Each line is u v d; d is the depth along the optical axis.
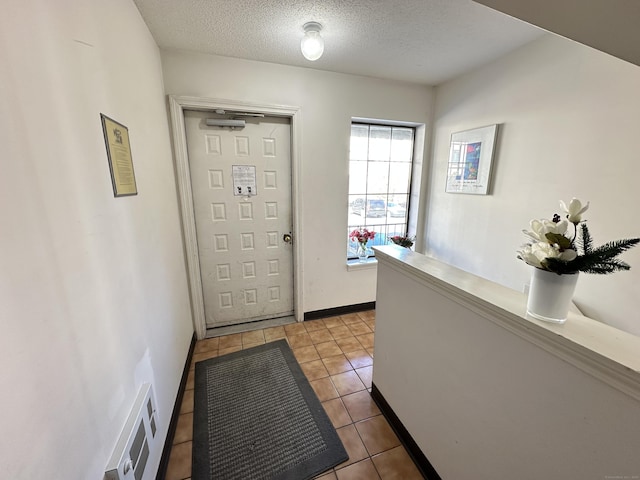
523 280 1.94
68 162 0.72
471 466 1.00
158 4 1.38
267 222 2.47
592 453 0.63
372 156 2.78
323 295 2.72
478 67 2.18
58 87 0.69
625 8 0.88
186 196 2.11
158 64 1.79
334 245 2.65
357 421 1.55
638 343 0.61
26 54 0.59
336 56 2.00
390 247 1.54
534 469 0.77
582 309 1.57
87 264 0.77
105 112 0.96
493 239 2.15
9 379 0.49
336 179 2.51
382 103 2.50
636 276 1.34
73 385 0.67
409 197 3.02
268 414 1.60
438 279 1.05
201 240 2.33
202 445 1.41
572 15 0.95
